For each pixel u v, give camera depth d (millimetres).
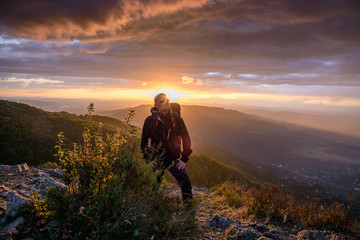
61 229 1858
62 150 2146
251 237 2842
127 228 1944
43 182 3047
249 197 5195
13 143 39094
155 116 3055
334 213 4227
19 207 2004
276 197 4570
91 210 1950
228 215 4180
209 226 3250
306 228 3949
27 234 1788
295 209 4457
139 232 1966
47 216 1963
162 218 2264
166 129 3018
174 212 2451
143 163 2682
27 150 38188
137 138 2562
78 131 47312
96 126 2377
